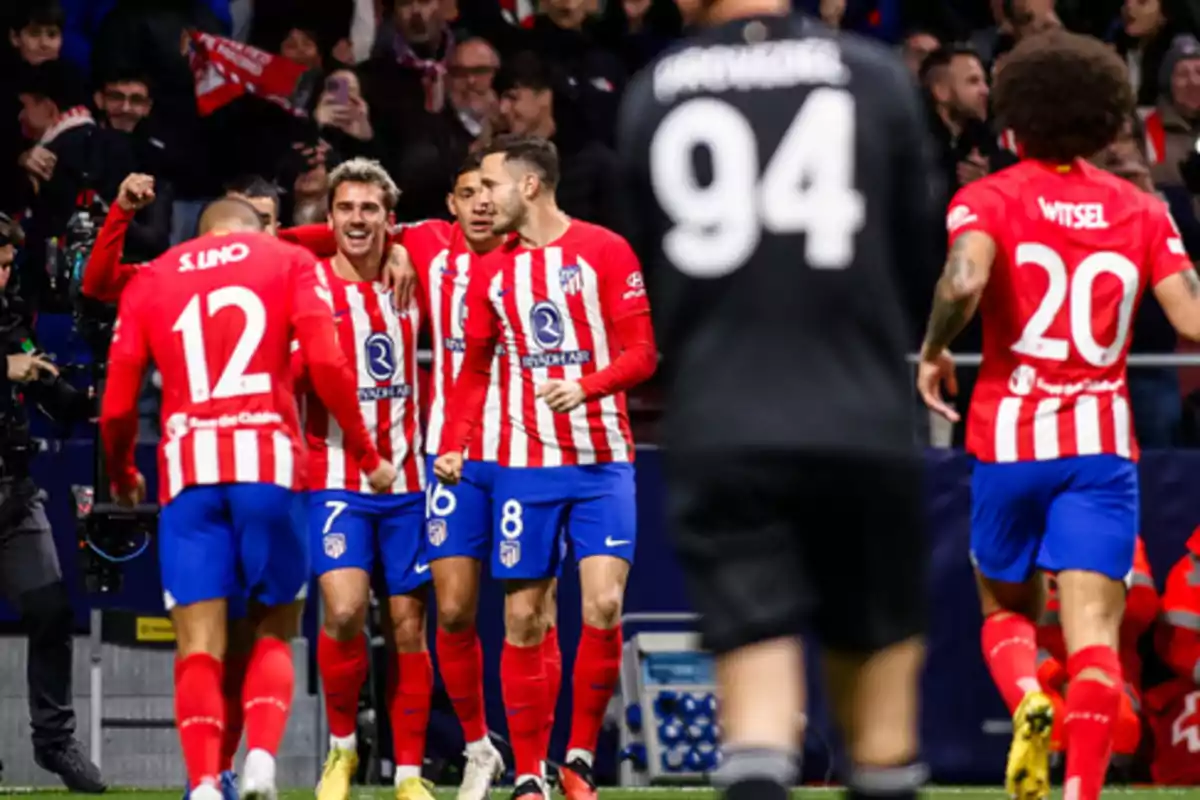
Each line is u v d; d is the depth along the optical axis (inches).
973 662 1251.2
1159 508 1261.1
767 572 414.0
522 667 954.1
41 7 1465.3
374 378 1000.2
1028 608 773.3
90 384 1215.6
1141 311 1330.0
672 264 419.5
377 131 1454.2
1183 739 1235.2
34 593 1153.4
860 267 414.6
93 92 1502.2
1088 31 1630.2
